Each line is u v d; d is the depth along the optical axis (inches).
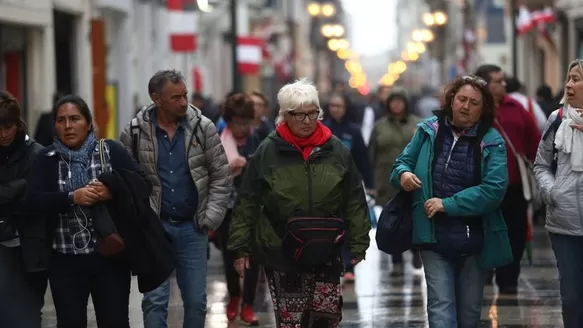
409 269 1393.9
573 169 782.5
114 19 2920.8
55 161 735.1
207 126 825.5
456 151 775.7
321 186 739.4
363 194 760.3
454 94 776.9
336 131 1346.0
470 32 5339.6
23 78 1907.0
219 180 828.6
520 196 1133.7
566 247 795.4
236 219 762.2
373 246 1609.3
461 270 798.5
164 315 820.0
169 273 741.3
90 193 714.2
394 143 1396.4
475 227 778.2
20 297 781.9
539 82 4067.4
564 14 3112.7
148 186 737.6
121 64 2982.3
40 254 727.7
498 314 1056.8
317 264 729.0
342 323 1033.5
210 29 4741.6
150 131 817.5
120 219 727.7
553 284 1229.7
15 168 770.8
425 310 1096.2
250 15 5753.0
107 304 732.7
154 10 3503.9
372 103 3127.5
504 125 1124.5
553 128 799.7
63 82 2201.0
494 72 1117.7
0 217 765.9
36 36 1936.5
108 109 2444.6
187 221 821.2
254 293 1051.3
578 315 800.3
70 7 2146.9
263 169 748.0
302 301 749.9
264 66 5492.1
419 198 777.6
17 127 767.7
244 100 1066.7
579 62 786.2
